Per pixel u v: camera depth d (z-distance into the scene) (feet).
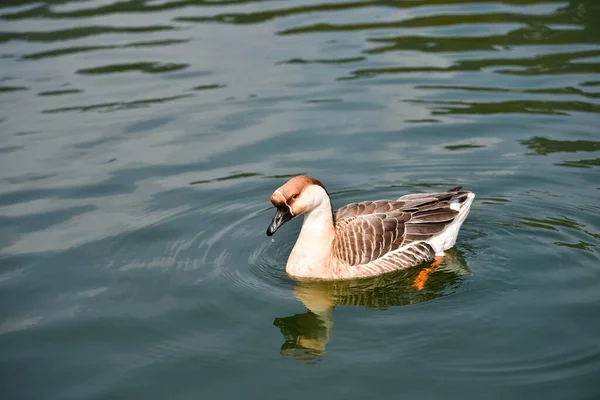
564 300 39.42
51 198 51.42
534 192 50.39
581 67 65.72
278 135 58.85
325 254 43.57
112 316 39.55
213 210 50.19
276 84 66.28
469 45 71.15
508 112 59.93
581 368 34.09
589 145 54.90
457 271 43.37
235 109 62.69
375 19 78.38
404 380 34.14
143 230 47.85
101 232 47.60
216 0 86.12
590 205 48.26
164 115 62.03
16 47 73.87
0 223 48.47
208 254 45.62
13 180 53.42
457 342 36.65
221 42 74.23
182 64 70.28
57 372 35.35
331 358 35.96
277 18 79.97
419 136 57.93
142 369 35.50
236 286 42.50
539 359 34.94
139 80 67.92
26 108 63.21
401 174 53.62
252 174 54.08
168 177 53.93
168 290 41.96
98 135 59.26
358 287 42.80
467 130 58.23
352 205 46.70
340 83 65.98
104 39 75.51
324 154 56.29
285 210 41.98
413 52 70.59
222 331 38.47
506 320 38.09
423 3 82.12
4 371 35.40
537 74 65.31
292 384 34.27
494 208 49.14
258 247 46.73
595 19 74.54
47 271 43.62
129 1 85.76
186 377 34.94
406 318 39.01
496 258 44.04
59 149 57.31
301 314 40.01
